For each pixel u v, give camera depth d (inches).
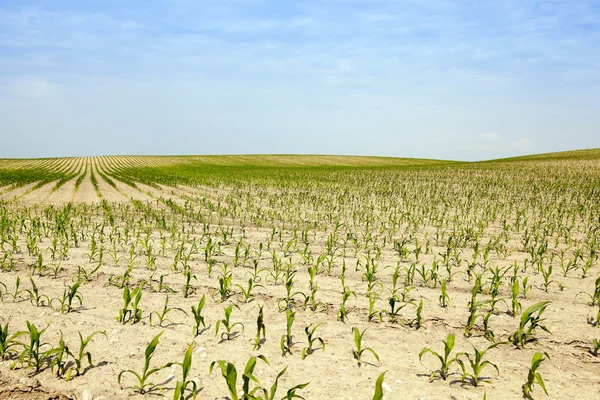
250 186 1174.3
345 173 1888.5
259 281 293.6
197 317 201.8
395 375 170.1
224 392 156.1
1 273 298.8
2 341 174.2
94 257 346.9
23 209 673.0
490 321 227.3
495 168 1995.6
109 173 2041.1
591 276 312.2
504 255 372.8
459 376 170.6
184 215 623.8
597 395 158.1
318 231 502.3
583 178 1339.8
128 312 231.5
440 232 498.0
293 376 168.2
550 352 193.0
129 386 159.3
